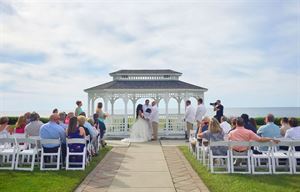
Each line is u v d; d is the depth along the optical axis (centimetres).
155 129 2352
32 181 1028
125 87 2559
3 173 1142
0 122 1329
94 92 2644
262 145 1152
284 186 967
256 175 1121
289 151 1169
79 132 1273
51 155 1258
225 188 949
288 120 1311
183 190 954
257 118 3033
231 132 1209
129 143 2131
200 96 2672
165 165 1331
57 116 1280
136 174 1165
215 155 1213
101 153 1647
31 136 1343
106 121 2539
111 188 977
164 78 2741
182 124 2555
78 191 945
